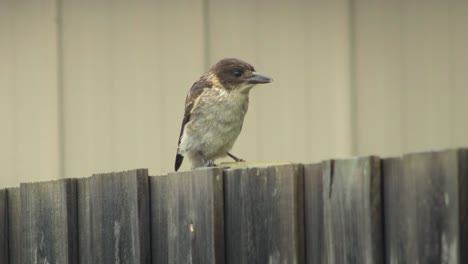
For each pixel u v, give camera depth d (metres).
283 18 12.43
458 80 11.66
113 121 12.87
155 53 12.80
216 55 12.62
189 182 5.93
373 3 12.04
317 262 4.95
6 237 7.89
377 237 4.61
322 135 12.24
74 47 12.95
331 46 12.21
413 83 11.87
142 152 12.79
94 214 6.87
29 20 13.03
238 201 5.55
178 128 12.66
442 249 4.30
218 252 5.67
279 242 5.20
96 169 12.89
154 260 6.37
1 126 13.16
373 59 12.05
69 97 12.95
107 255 6.73
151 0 12.81
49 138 12.98
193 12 12.69
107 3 12.91
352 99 12.08
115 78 12.88
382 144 11.97
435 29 11.77
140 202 6.37
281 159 12.38
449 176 4.27
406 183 4.48
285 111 12.41
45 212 7.36
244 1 12.56
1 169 13.21
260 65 12.51
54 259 7.26
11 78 13.10
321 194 4.93
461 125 11.62
